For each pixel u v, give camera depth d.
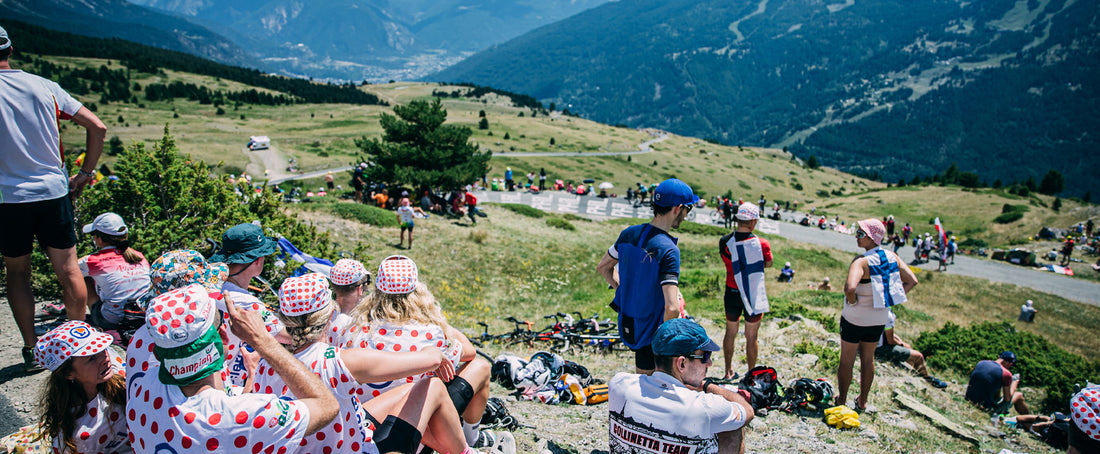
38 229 4.48
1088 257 49.50
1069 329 25.34
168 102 163.00
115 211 9.24
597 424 6.00
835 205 94.31
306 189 65.38
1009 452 7.03
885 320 6.62
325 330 3.00
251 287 7.14
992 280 39.31
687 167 138.00
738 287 6.97
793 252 36.41
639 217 52.62
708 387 3.58
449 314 15.69
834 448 5.87
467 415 4.28
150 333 2.07
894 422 7.27
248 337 2.41
